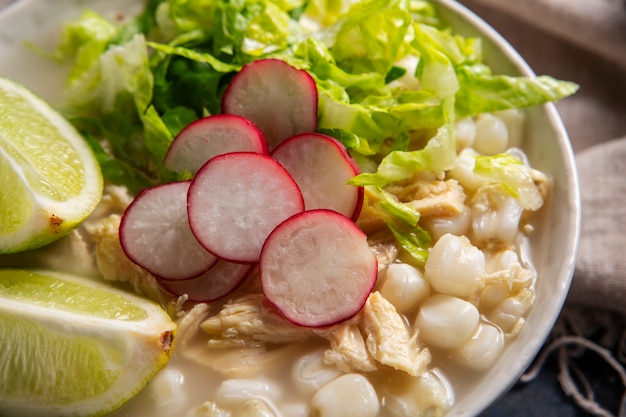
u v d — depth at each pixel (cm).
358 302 27
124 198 31
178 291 28
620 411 33
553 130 30
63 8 35
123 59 32
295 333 27
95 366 26
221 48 33
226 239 27
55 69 34
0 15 34
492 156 31
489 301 28
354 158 30
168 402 27
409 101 31
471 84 31
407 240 29
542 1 39
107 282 29
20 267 28
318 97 30
